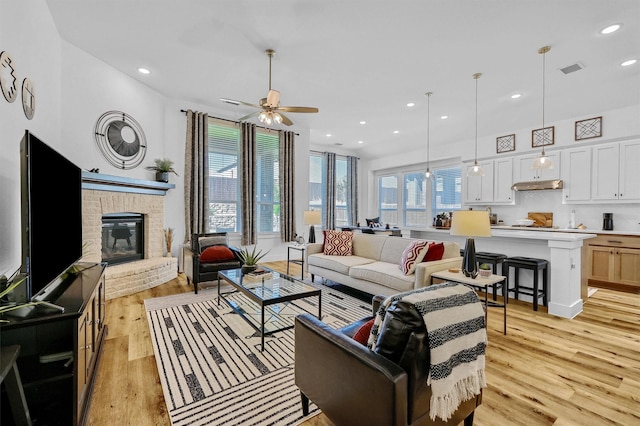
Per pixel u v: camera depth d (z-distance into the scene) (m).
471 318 1.36
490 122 5.90
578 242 3.35
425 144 7.37
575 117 5.02
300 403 1.82
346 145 8.30
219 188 5.81
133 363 2.25
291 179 6.64
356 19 2.91
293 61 3.78
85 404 1.68
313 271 4.62
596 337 2.73
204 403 1.81
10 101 2.10
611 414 1.73
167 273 4.62
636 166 4.47
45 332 1.51
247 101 5.28
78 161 3.70
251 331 2.81
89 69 3.79
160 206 4.85
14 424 1.36
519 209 6.03
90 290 1.94
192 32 3.21
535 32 3.06
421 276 3.04
